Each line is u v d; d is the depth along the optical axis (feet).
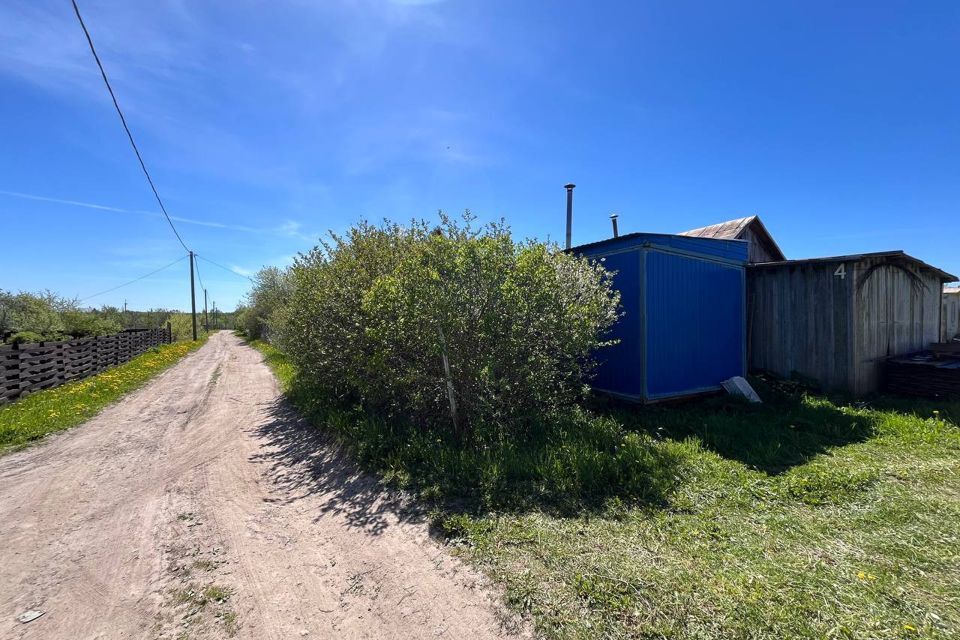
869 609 6.82
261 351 66.44
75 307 59.26
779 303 25.70
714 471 12.89
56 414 22.40
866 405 20.49
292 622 7.32
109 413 24.62
